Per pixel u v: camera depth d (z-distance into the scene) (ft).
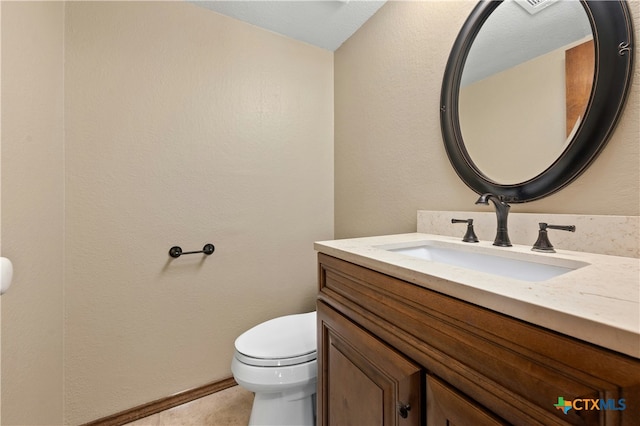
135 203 4.20
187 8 4.58
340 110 5.88
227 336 4.95
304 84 5.73
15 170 2.50
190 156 4.60
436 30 3.86
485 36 3.27
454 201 3.64
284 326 4.08
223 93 4.88
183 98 4.54
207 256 4.77
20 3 2.60
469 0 3.46
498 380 1.40
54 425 3.45
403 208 4.41
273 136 5.38
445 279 1.65
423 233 3.93
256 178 5.21
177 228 4.51
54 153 3.43
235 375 3.37
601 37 2.32
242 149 5.07
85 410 3.90
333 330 2.77
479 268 2.78
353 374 2.44
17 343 2.52
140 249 4.25
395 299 2.05
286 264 5.53
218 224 4.86
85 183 3.86
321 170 5.97
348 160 5.64
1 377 2.24
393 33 4.55
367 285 2.35
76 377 3.84
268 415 3.40
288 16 4.95
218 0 4.54
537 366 1.25
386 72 4.70
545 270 2.28
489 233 3.12
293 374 3.30
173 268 4.50
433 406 1.71
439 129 3.82
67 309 3.76
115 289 4.09
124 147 4.12
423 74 4.05
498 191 3.09
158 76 4.36
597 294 1.36
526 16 2.90
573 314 1.13
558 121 2.61
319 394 3.02
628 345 0.99
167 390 4.45
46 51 3.20
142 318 4.28
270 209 5.36
